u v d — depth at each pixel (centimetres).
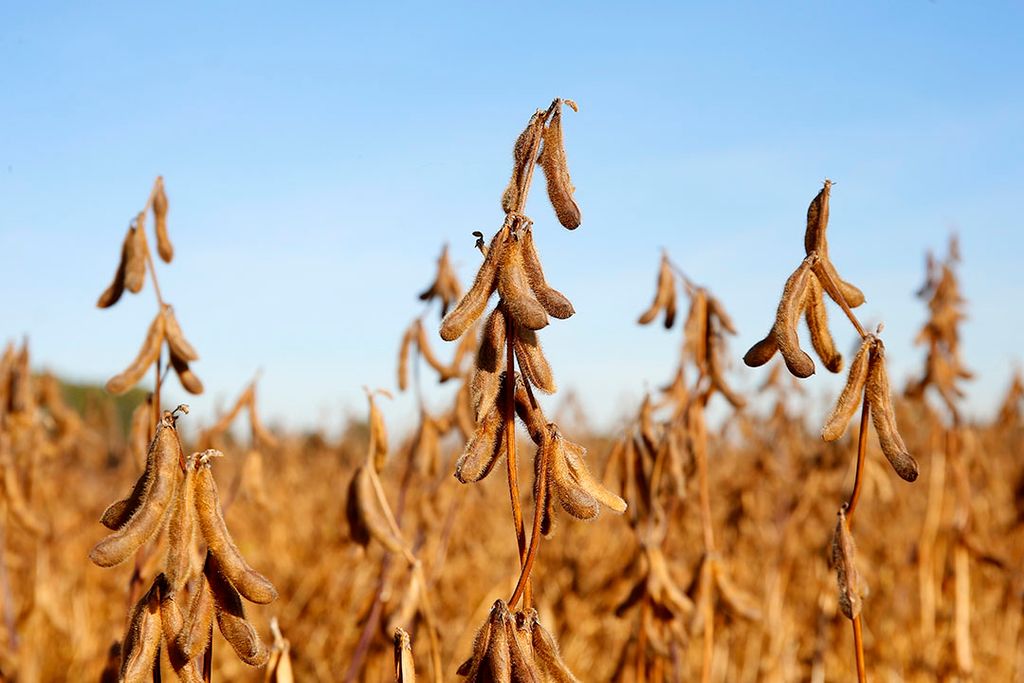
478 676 188
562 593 764
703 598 450
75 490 1034
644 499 454
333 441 1402
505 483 953
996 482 885
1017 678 743
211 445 484
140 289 319
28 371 603
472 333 530
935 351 735
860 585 242
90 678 679
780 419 855
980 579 881
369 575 784
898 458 216
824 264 227
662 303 458
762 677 721
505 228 193
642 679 449
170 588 192
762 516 891
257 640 201
